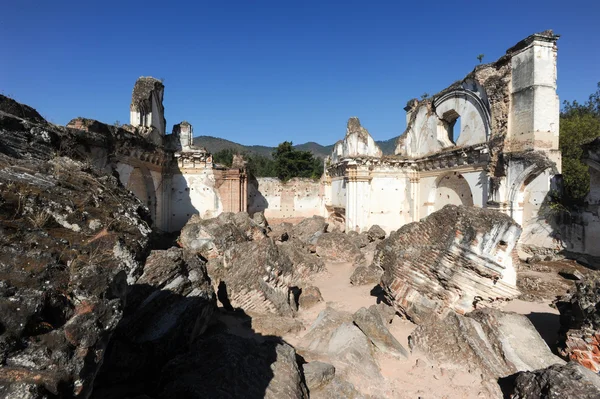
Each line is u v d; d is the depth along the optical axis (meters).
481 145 19.16
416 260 10.07
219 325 9.48
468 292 9.36
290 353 6.86
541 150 16.72
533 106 16.62
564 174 20.89
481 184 19.58
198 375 5.70
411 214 25.97
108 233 3.44
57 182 3.94
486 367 7.40
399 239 11.14
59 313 2.61
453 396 6.77
